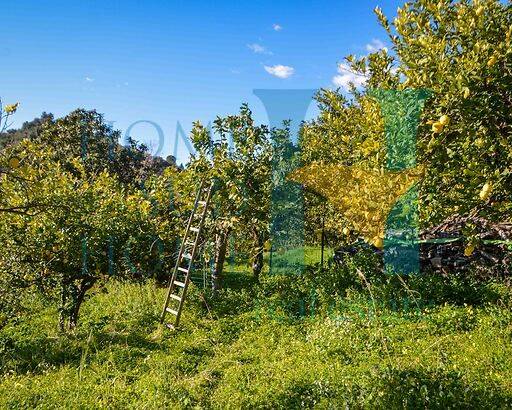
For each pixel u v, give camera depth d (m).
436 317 8.88
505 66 5.07
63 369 7.69
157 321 10.43
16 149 8.81
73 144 23.42
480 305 9.66
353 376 6.39
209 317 10.70
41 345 8.87
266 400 6.03
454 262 11.65
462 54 5.67
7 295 9.51
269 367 7.32
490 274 11.19
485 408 5.28
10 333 9.58
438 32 5.94
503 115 5.03
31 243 9.68
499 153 5.14
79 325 10.35
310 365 7.19
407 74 5.77
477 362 6.63
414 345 7.59
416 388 5.72
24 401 6.36
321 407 5.66
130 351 8.44
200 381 6.93
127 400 6.34
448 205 5.93
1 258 9.56
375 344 7.72
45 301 10.99
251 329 9.71
